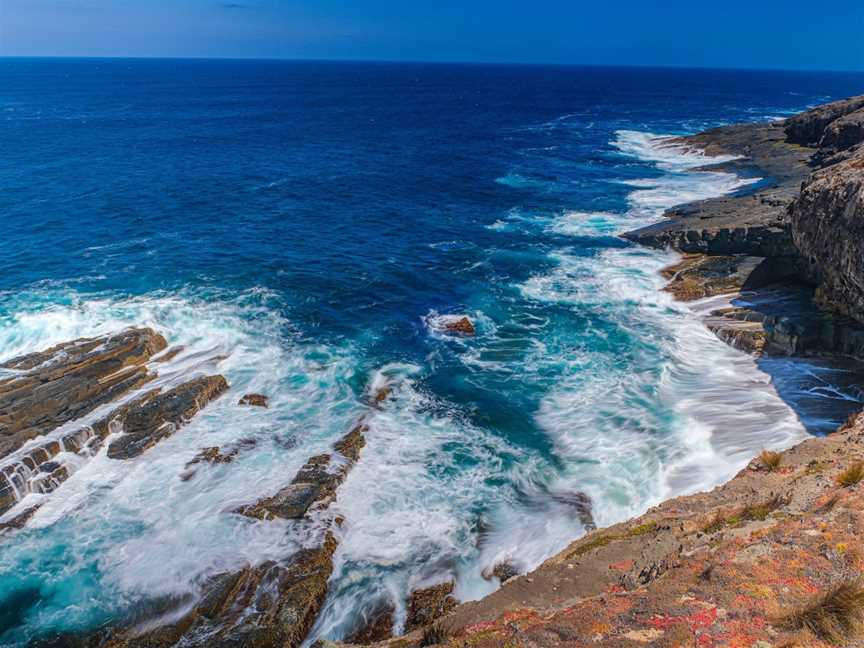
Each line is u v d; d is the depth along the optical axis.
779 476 15.35
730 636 8.87
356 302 33.06
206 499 18.41
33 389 21.59
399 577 15.85
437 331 29.92
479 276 37.06
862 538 10.46
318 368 26.09
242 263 37.56
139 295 31.80
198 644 13.82
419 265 38.78
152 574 15.91
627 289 34.25
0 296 30.50
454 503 18.39
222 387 24.02
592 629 9.59
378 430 21.88
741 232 35.47
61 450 19.86
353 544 16.86
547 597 12.50
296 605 14.72
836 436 17.47
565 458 20.34
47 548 16.78
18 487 18.50
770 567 10.20
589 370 25.95
